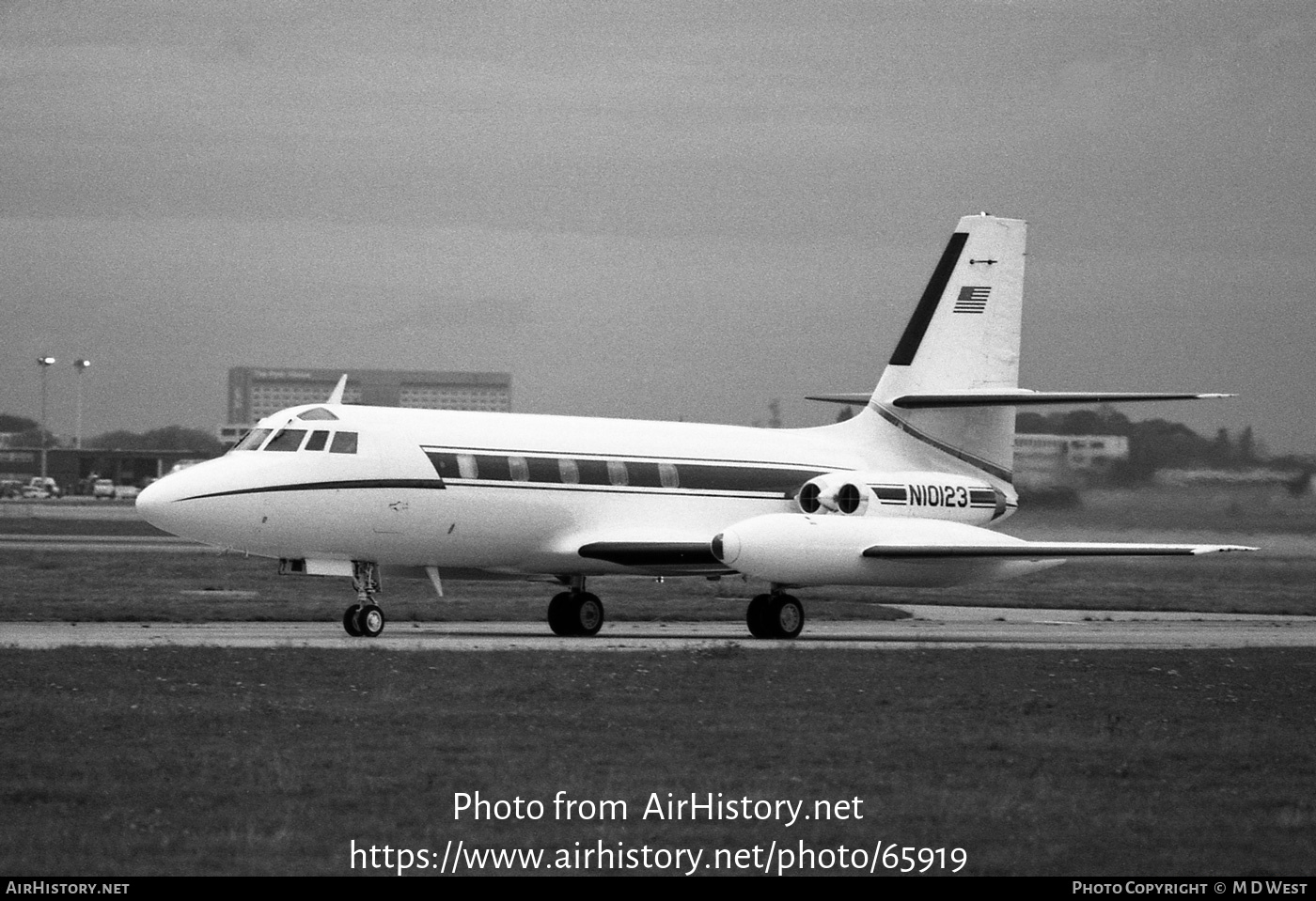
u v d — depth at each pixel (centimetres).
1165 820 3197
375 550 6800
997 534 7500
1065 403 7431
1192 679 5416
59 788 3272
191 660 5134
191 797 3238
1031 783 3516
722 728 4103
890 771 3631
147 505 6438
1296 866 2877
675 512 7525
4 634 6525
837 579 7138
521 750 3778
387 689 4584
